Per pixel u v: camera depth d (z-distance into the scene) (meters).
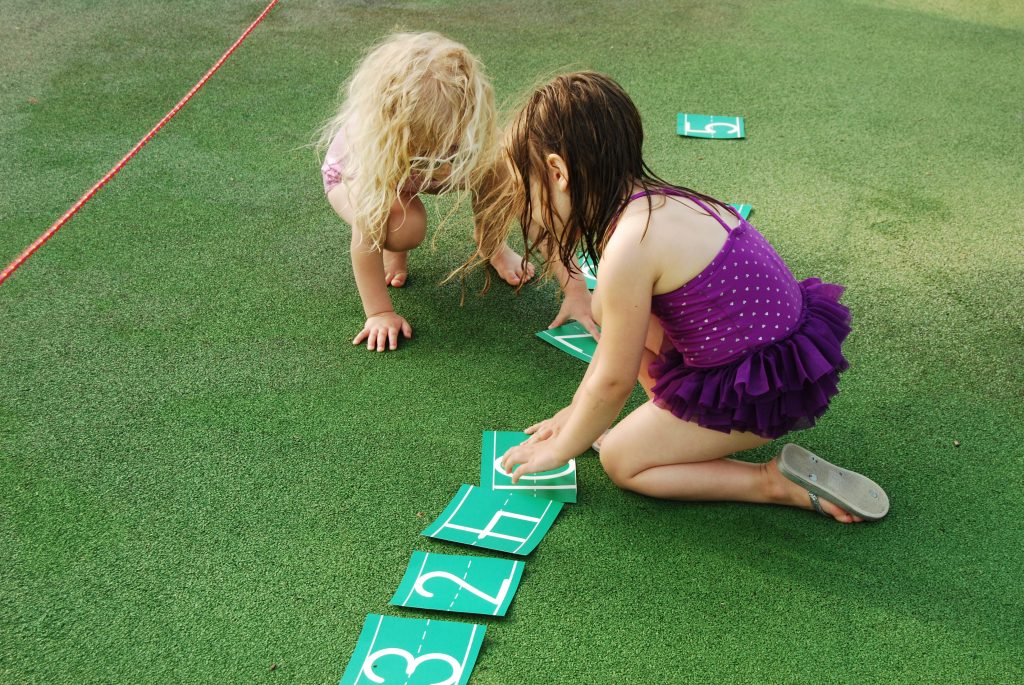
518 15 3.44
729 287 1.31
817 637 1.30
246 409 1.71
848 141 2.62
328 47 3.15
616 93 1.31
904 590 1.37
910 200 2.36
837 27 3.36
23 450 1.60
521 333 1.93
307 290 2.04
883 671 1.26
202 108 2.75
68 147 2.53
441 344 1.89
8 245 2.13
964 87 2.93
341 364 1.82
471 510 1.50
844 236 2.21
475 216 1.83
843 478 1.48
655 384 1.46
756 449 1.63
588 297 1.94
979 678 1.25
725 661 1.27
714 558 1.42
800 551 1.43
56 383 1.75
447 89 1.58
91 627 1.31
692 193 1.36
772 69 3.04
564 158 1.30
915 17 3.45
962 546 1.44
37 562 1.40
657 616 1.33
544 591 1.37
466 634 1.29
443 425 1.68
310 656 1.27
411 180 1.69
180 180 2.41
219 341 1.87
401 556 1.43
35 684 1.23
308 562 1.41
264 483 1.55
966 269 2.10
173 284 2.04
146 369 1.79
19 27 3.26
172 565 1.40
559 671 1.25
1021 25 3.38
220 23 3.33
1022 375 1.78
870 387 1.75
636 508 1.51
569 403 1.75
